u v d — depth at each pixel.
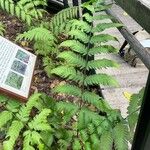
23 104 1.83
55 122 1.94
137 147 1.33
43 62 2.97
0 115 1.71
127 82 2.73
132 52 3.04
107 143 1.59
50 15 4.16
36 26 3.13
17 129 1.66
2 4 2.98
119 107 2.44
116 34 3.49
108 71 2.88
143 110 1.20
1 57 1.86
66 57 1.95
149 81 1.14
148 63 1.29
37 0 3.19
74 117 2.31
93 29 1.99
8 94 1.66
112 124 1.71
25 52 2.10
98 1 2.06
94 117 1.82
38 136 1.68
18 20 4.07
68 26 2.77
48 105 1.98
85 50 1.96
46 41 2.90
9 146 1.59
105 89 2.65
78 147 1.84
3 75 1.73
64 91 1.91
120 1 1.54
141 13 1.23
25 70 1.93
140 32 3.43
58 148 1.94
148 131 1.20
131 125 1.64
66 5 3.79
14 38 3.68
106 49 1.95
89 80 1.90
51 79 3.00
